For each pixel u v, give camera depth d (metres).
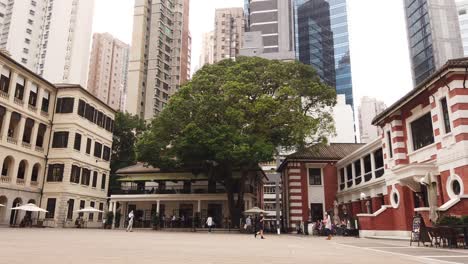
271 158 32.19
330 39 148.00
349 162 35.50
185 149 32.69
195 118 33.34
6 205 35.72
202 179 42.59
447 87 18.83
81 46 106.25
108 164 49.81
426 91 20.92
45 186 40.66
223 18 136.75
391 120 24.73
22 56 95.88
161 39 101.50
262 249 13.57
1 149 35.16
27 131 39.75
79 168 42.72
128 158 56.25
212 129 32.00
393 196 24.25
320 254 11.70
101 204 47.72
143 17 99.62
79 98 42.91
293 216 37.53
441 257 10.52
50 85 41.91
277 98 34.34
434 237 15.67
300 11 153.75
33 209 34.06
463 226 14.08
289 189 38.25
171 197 41.81
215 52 135.38
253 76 35.53
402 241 19.86
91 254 9.96
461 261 9.35
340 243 18.22
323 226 31.11
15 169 36.94
